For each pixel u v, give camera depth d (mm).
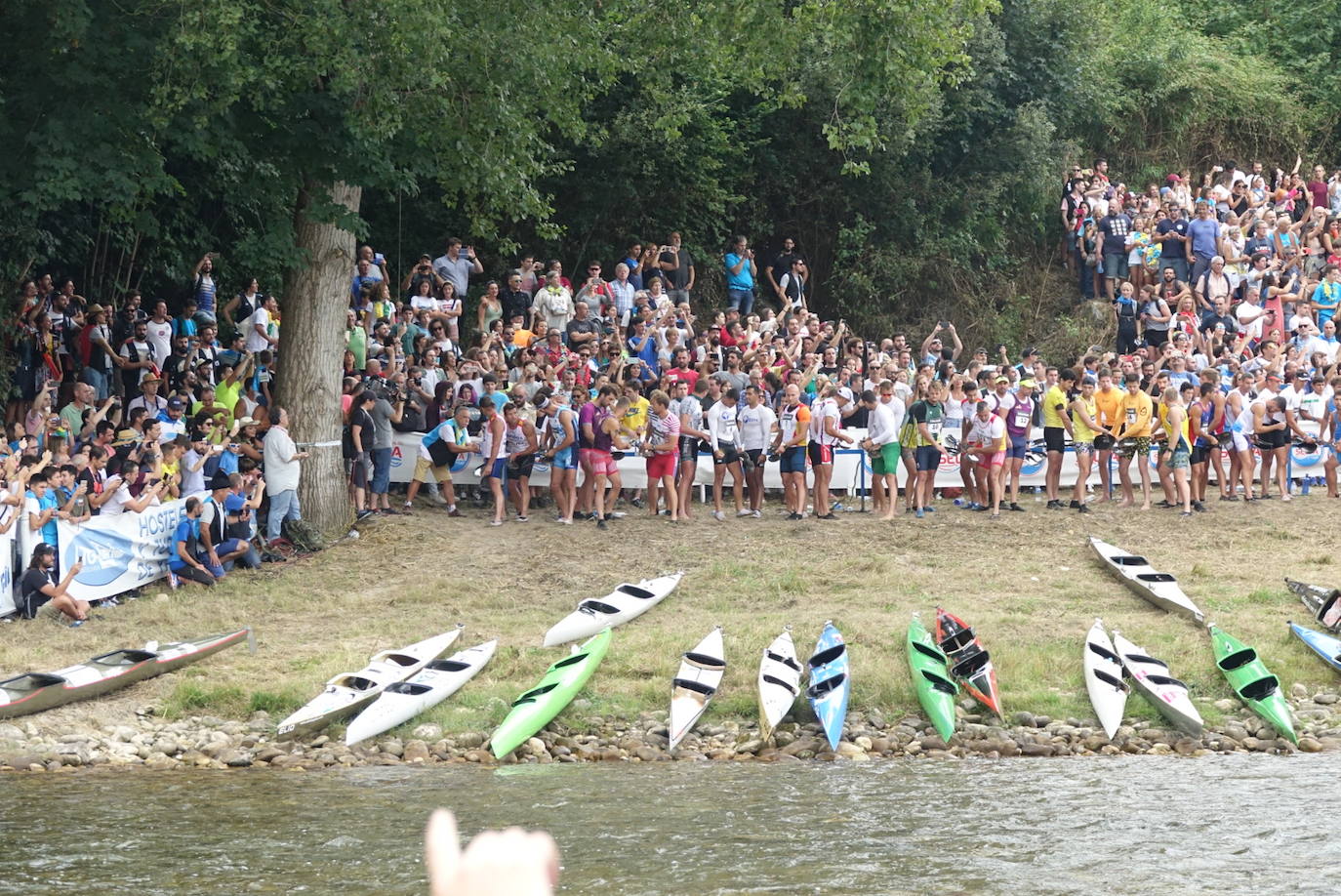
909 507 23984
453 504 22875
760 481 23453
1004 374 27609
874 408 23219
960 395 24812
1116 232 36406
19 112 18219
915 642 16953
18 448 17203
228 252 30578
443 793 12914
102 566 17719
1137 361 27766
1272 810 12312
